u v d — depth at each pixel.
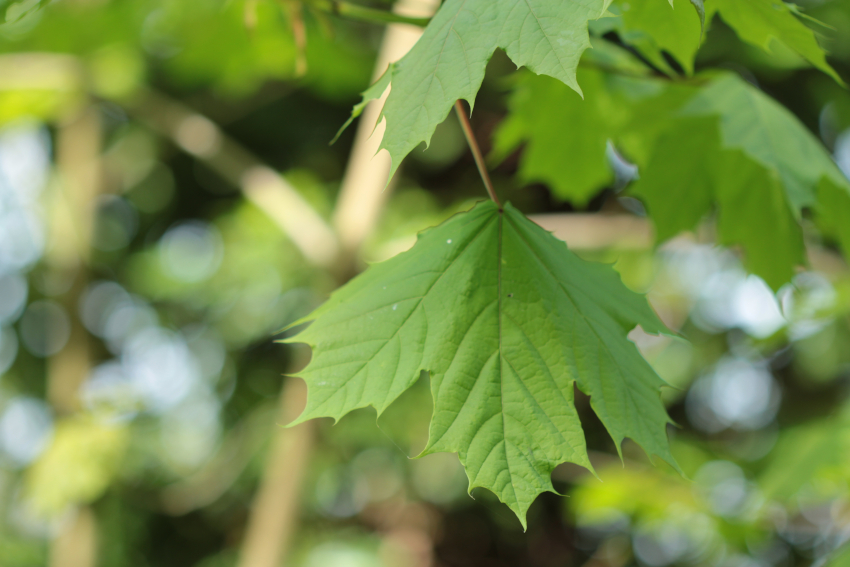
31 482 3.71
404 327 0.96
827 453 2.41
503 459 0.87
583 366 0.94
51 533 5.43
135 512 5.02
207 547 5.84
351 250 3.16
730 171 1.50
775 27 1.02
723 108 1.45
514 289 0.98
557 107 1.80
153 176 5.89
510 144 1.98
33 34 3.33
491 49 0.78
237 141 5.58
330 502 5.53
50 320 5.94
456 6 0.85
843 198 1.42
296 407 3.37
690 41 1.15
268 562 3.23
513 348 0.94
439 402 0.90
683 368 4.86
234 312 5.05
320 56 3.44
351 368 0.93
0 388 5.79
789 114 1.50
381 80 0.90
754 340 2.74
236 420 5.51
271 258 4.48
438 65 0.81
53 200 4.73
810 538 4.37
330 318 0.98
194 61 3.46
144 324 5.60
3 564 5.08
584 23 0.74
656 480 2.91
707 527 2.86
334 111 5.53
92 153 4.49
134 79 3.61
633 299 1.11
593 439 4.91
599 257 4.14
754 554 2.85
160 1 3.09
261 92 5.08
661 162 1.54
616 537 4.91
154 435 5.10
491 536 5.71
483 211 1.05
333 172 5.52
